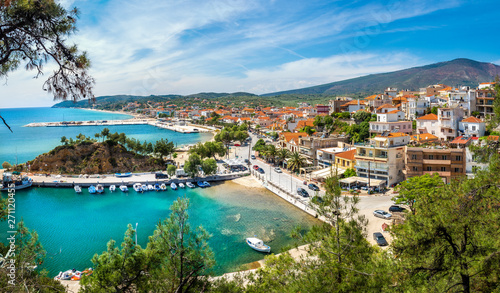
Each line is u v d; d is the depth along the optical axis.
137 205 80.56
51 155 113.19
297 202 75.44
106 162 114.19
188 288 20.17
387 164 77.38
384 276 17.75
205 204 79.94
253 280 25.28
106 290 21.33
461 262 17.70
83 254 53.78
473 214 18.12
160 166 122.81
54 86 12.18
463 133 100.56
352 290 17.50
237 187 96.75
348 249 19.95
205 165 105.19
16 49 11.63
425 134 104.31
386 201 68.19
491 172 21.17
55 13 11.32
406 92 176.38
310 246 21.50
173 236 20.78
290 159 104.69
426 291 17.16
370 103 161.12
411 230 19.61
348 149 98.56
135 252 22.81
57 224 67.50
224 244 56.16
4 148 187.38
